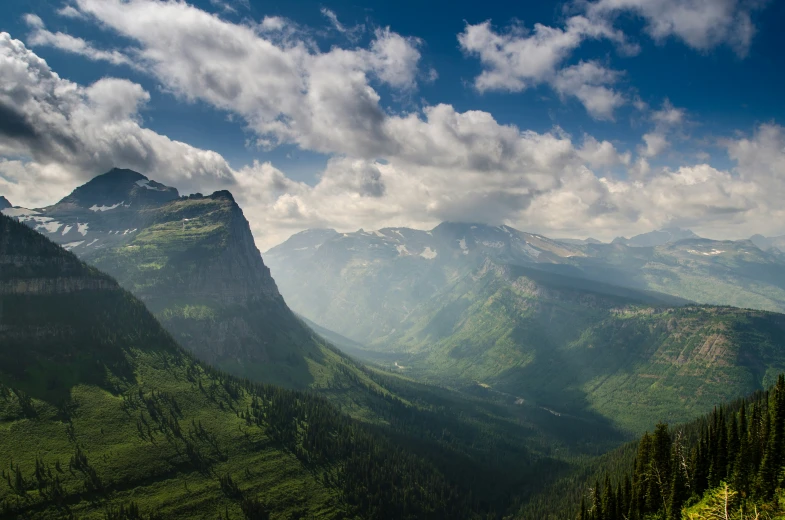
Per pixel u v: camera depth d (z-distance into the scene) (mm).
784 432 161750
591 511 177875
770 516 143375
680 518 161875
